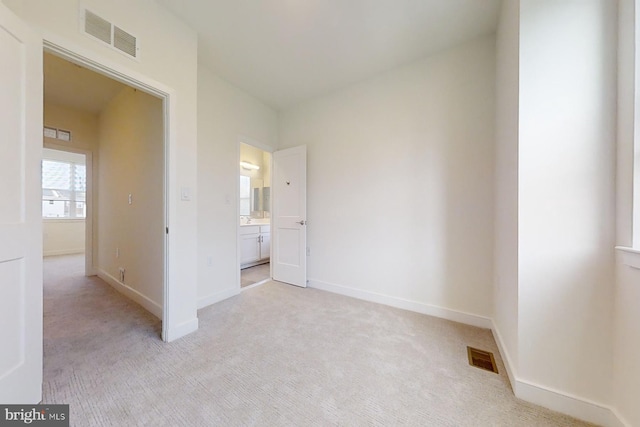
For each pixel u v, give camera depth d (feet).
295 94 10.48
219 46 7.56
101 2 5.05
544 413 4.11
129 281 9.46
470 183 7.39
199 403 4.23
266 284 11.31
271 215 12.05
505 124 5.57
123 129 9.86
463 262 7.50
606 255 3.88
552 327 4.22
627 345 3.55
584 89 4.00
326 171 10.44
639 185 3.48
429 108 8.04
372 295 9.20
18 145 3.82
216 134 9.05
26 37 3.94
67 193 19.40
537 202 4.31
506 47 5.54
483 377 4.99
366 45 7.52
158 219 7.81
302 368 5.23
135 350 5.86
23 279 3.90
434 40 7.30
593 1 3.95
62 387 4.56
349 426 3.80
